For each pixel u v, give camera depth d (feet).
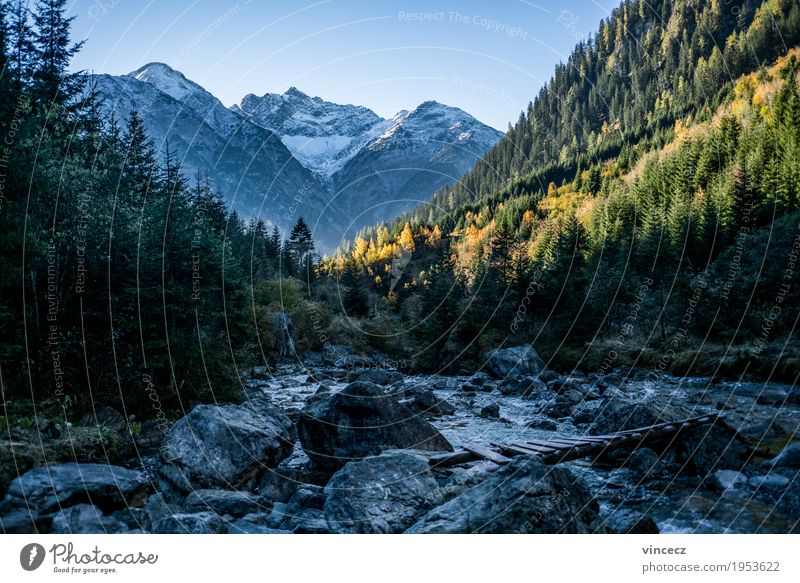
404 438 43.80
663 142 344.08
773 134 229.66
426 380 107.55
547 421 60.49
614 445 43.19
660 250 152.97
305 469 44.01
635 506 32.73
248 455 39.29
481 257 187.11
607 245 160.35
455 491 32.07
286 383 99.76
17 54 67.97
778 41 401.08
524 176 421.59
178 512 32.32
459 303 142.10
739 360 89.66
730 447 39.50
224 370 72.59
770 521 28.94
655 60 521.65
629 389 81.35
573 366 112.37
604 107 517.14
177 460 37.37
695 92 426.92
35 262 52.44
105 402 54.39
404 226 346.95
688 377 91.30
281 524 30.78
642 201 221.66
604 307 125.18
